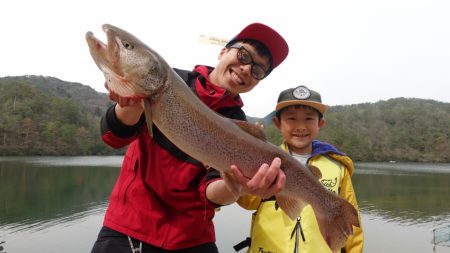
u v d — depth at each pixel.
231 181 0.62
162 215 0.66
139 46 0.58
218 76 0.76
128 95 0.56
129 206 0.66
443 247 4.78
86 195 8.06
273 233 0.87
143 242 0.64
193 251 0.69
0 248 4.17
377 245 4.96
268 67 0.78
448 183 12.15
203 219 0.70
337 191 0.93
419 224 6.21
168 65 0.61
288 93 1.00
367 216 6.87
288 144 1.02
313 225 0.87
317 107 0.98
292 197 0.71
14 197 7.54
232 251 4.30
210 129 0.62
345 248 0.91
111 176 11.51
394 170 17.77
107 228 0.67
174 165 0.66
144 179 0.66
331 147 0.99
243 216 6.41
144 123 0.65
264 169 0.58
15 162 15.77
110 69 0.56
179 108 0.60
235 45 0.76
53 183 9.76
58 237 4.70
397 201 8.53
